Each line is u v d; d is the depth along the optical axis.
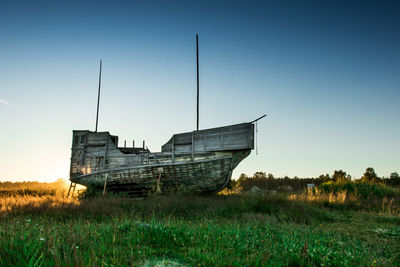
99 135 20.89
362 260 5.19
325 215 11.98
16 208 10.14
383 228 9.73
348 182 21.52
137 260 4.39
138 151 24.17
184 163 17.91
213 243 5.59
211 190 18.72
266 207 12.64
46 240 4.86
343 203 15.27
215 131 17.55
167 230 6.25
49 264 3.71
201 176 18.08
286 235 6.97
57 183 28.16
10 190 20.30
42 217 9.16
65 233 5.69
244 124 16.64
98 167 20.41
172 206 12.53
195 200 14.37
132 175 19.17
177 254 4.83
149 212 11.46
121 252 4.57
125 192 19.59
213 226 7.66
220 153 17.38
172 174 18.38
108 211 10.91
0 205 10.74
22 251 4.16
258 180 31.70
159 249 5.12
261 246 5.77
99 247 4.81
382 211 13.89
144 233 6.11
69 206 11.01
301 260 4.71
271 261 4.45
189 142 18.20
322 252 5.31
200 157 17.73
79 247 4.70
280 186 28.09
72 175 21.53
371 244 7.28
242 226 8.54
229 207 12.63
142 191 19.39
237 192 21.28
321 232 8.51
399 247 7.16
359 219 11.62
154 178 18.67
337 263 4.79
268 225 8.70
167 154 18.53
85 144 21.23
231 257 4.61
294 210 11.98
